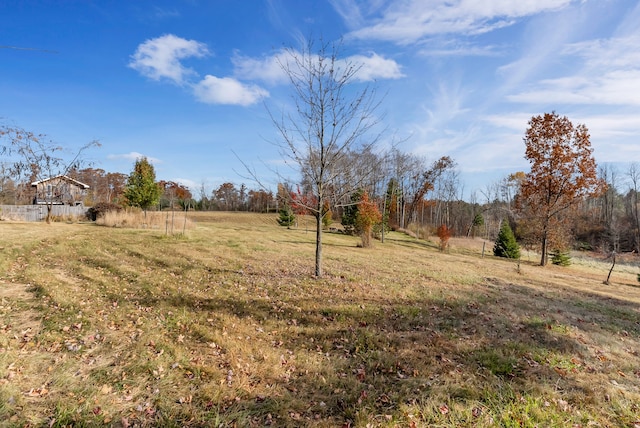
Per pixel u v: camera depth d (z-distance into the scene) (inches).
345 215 1060.5
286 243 665.6
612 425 129.3
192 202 2418.8
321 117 314.0
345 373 163.0
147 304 241.1
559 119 812.0
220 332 200.1
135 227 737.6
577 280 567.8
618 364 191.8
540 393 149.3
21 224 653.9
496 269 586.2
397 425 122.9
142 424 117.7
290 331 210.2
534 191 868.0
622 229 1563.7
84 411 120.6
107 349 169.0
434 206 2217.0
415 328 226.4
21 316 198.7
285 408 132.0
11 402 120.0
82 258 377.1
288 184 347.9
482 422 125.5
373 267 449.1
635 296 452.1
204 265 380.2
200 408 129.0
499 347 200.2
